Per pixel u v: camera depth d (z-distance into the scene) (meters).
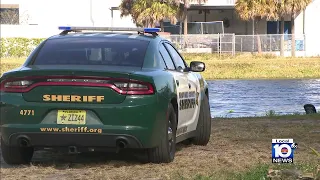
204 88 18.80
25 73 14.39
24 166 15.26
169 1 93.56
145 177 13.55
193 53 88.62
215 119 25.89
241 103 43.28
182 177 13.12
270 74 73.12
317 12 96.06
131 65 15.10
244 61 82.12
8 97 14.48
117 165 15.10
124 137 14.14
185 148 17.81
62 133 14.21
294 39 92.12
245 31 98.75
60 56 15.42
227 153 16.70
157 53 15.82
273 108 39.41
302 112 35.19
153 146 14.54
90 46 15.70
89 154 16.78
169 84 15.08
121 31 17.03
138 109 14.16
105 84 14.14
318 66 77.31
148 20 94.69
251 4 89.50
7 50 94.06
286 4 88.94
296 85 59.97
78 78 14.18
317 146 17.77
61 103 14.25
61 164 15.39
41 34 99.12
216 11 100.06
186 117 16.78
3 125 14.58
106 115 14.12
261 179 12.69
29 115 14.32
